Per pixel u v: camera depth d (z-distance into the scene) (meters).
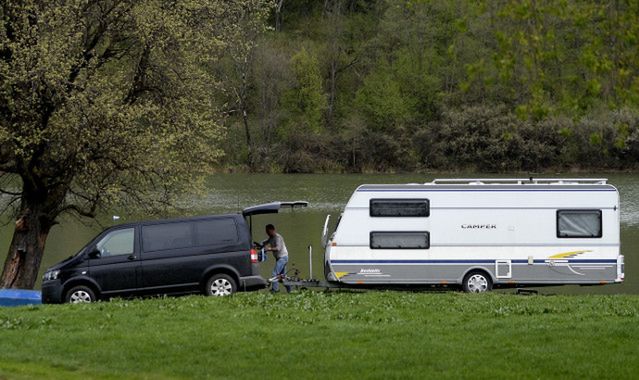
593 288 52.78
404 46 158.50
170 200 50.66
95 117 43.94
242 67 137.50
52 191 49.19
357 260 42.75
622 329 26.25
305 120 149.38
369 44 162.12
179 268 37.88
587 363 22.09
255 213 40.16
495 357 22.98
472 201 42.72
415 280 42.66
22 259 48.75
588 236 42.56
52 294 37.53
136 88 49.81
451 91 149.62
